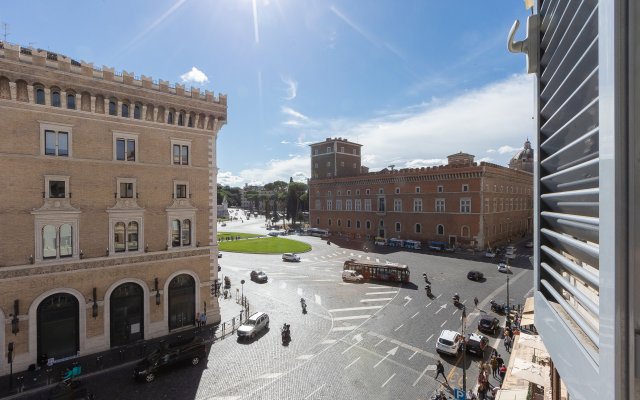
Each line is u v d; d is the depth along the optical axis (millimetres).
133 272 27031
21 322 22547
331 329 30266
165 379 22156
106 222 25906
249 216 187375
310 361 24484
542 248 4156
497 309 33844
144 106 27641
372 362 24297
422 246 71438
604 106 2027
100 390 20891
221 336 28688
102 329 25562
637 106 1798
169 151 29234
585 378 2543
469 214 64938
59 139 24172
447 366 23734
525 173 84375
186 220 30250
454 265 54000
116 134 26469
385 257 61219
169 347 23750
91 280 25125
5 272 22031
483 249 63562
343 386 21297
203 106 30969
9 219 22266
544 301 4023
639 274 1793
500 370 22047
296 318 33000
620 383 1852
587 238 2736
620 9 1844
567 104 3078
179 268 29516
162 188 28750
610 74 1926
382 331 29750
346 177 88500
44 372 22438
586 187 2760
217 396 20328
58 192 24047
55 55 27016
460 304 36281
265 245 77688
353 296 39781
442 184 68938
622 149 1841
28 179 22938
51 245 23812
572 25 2889
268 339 28172
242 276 49969
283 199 153875
